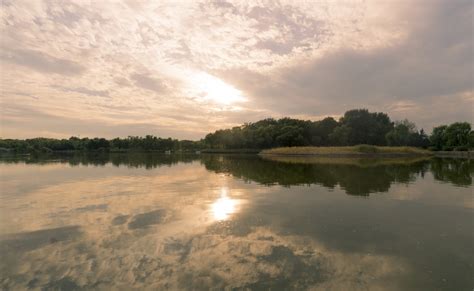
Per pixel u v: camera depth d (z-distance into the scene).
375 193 17.02
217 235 9.62
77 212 12.70
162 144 148.50
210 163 47.28
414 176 25.14
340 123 102.94
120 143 149.12
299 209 13.13
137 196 16.44
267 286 6.34
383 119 107.44
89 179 24.69
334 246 8.59
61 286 6.38
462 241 8.91
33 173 30.28
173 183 21.92
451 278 6.62
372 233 9.73
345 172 28.98
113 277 6.76
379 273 6.88
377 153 71.06
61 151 136.38
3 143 118.25
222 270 7.09
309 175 26.47
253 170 32.72
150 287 6.32
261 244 8.80
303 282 6.50
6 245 8.73
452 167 34.91
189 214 12.31
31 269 7.17
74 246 8.64
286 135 96.75
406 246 8.55
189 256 7.93
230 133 117.94
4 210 13.10
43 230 10.13
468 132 86.12
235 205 13.99
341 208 13.28
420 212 12.48
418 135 100.81
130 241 9.05
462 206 13.57
